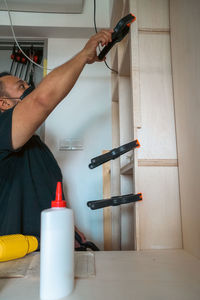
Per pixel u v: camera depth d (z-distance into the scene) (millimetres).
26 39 1671
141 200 799
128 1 983
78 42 1675
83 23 1564
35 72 1715
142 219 800
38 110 678
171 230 800
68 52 1656
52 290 368
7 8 1450
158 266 559
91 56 778
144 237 787
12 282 448
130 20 769
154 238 790
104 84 1635
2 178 819
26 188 844
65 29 1579
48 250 379
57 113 1575
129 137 1253
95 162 822
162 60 913
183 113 782
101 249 1444
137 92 855
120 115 1270
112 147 1553
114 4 1259
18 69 1714
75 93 1611
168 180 833
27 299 372
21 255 604
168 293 394
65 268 386
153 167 837
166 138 863
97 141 1564
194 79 688
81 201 1489
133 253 704
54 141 1544
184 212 777
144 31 924
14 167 851
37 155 947
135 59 873
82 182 1512
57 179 990
